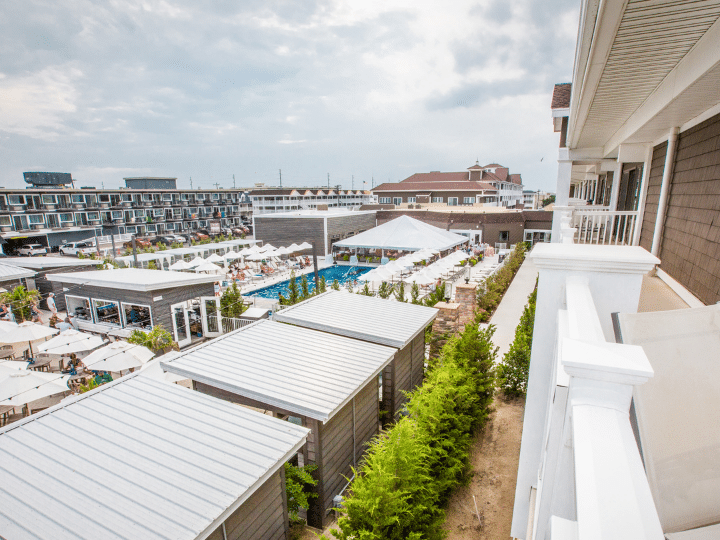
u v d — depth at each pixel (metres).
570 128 6.87
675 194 5.20
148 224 53.78
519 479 4.27
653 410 1.80
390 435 4.56
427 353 11.48
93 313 15.92
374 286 22.12
